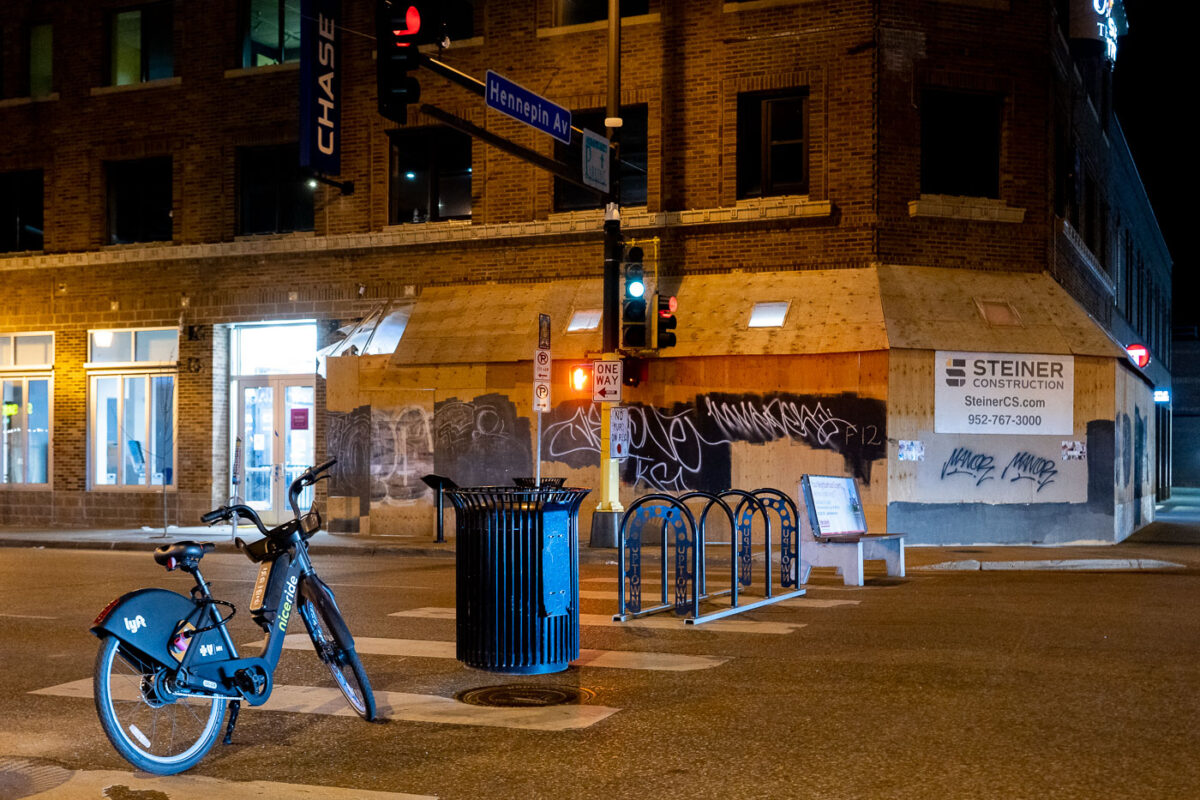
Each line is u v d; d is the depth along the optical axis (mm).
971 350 18781
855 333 18688
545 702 7324
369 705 6797
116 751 6145
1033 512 19094
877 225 19328
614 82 17516
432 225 22094
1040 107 20266
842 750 6133
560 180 21688
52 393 25172
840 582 14133
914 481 18594
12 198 25953
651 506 11375
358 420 21812
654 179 20656
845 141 19562
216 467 23688
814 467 18922
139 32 24844
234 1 23906
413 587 13570
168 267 24250
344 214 22812
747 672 8250
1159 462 40125
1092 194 25844
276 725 6801
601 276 21031
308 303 23109
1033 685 7719
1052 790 5402
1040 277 20234
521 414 20672
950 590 13125
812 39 19781
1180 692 7480
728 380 19516
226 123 23750
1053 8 20578
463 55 22109
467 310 21578
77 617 11164
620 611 10711
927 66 19656
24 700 7582
